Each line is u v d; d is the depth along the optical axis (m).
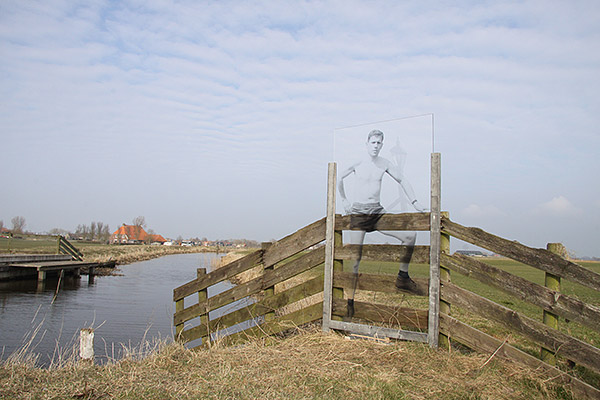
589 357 4.19
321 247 6.36
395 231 5.66
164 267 35.75
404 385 4.23
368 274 5.84
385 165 5.84
